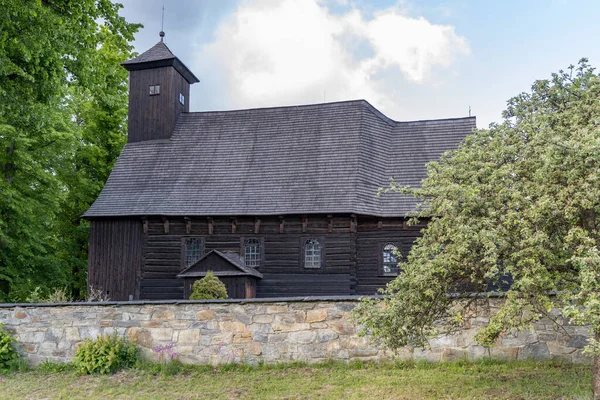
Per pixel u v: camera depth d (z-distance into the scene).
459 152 8.82
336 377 10.20
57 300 17.14
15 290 23.34
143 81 26.47
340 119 24.95
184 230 22.44
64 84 17.73
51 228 25.81
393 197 21.94
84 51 16.80
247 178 23.36
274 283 21.55
